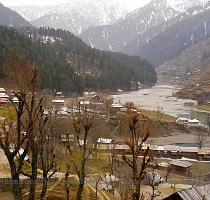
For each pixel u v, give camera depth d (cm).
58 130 4869
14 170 2655
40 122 2928
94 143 6906
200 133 15450
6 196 4247
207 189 4250
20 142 2664
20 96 2617
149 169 7175
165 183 7619
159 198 6272
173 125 16475
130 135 3053
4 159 5212
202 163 11294
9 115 3491
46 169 3322
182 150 12206
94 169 6319
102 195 5034
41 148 2961
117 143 10825
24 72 2600
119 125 13012
